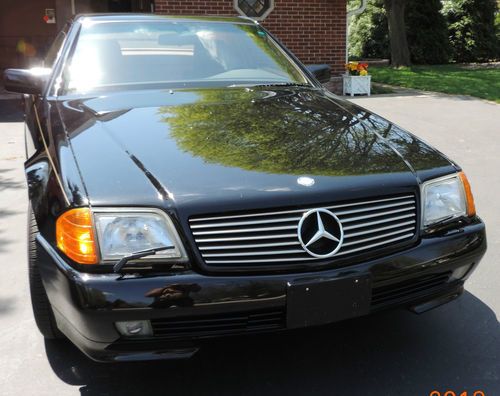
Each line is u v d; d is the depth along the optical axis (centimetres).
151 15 427
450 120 934
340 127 309
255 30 444
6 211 526
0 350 301
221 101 339
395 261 252
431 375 275
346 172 260
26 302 353
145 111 316
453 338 307
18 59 1642
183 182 243
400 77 1552
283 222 239
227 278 230
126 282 226
